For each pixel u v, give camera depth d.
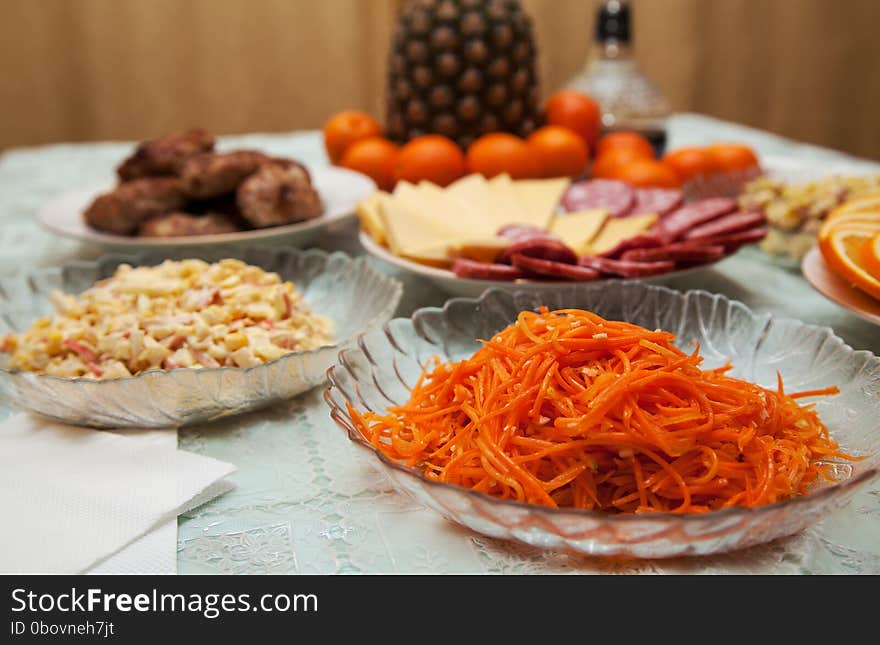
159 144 1.41
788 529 0.60
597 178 1.56
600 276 1.03
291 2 3.05
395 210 1.19
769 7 3.20
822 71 3.26
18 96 2.99
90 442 0.75
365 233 1.25
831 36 3.22
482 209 1.27
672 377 0.66
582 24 3.16
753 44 3.24
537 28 3.16
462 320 0.91
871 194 1.13
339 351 0.78
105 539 0.62
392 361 0.84
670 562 0.61
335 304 1.05
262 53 3.09
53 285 1.08
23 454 0.74
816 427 0.71
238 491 0.72
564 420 0.63
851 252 0.96
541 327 0.73
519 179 1.47
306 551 0.64
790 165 1.65
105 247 1.24
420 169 1.47
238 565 0.62
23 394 0.77
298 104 3.17
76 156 2.10
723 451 0.65
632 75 1.87
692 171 1.50
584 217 1.23
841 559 0.61
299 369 0.81
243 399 0.80
